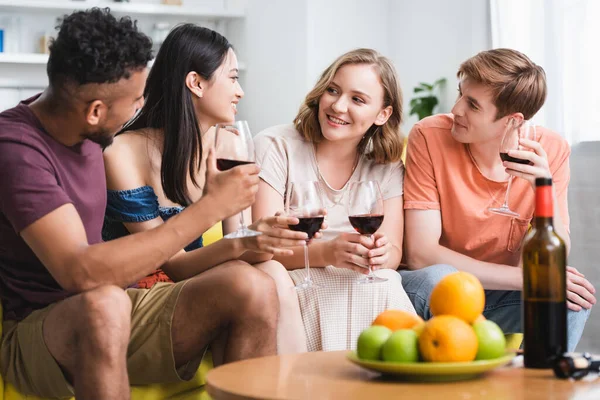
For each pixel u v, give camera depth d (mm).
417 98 5488
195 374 2324
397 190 2822
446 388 1423
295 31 5965
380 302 2471
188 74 2520
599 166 4125
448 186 2799
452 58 5426
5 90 6301
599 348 4145
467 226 2799
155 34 6473
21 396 2031
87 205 2045
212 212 1934
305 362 1674
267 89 6309
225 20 6750
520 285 2652
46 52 6258
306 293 2449
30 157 1879
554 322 1575
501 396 1354
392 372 1473
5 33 6230
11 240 1982
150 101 2535
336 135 2664
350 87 2643
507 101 2641
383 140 2789
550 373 1553
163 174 2453
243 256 2363
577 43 4223
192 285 2115
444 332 1459
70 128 1950
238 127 2023
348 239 2428
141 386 2191
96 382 1760
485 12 5059
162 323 2121
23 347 1971
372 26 6109
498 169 2781
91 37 1832
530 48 4508
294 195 2209
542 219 1595
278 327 2320
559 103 4332
